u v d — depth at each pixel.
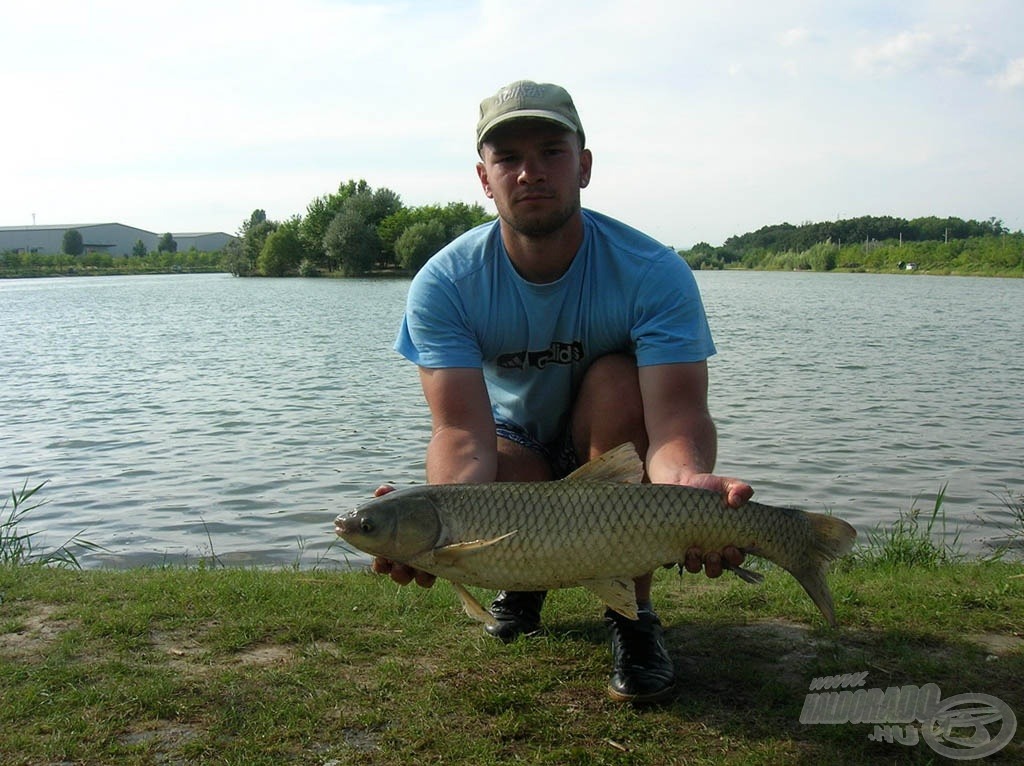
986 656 1.78
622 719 1.56
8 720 1.57
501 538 1.46
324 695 1.64
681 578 2.30
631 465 1.54
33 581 2.31
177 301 24.78
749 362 9.77
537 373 1.88
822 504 4.08
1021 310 18.62
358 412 6.90
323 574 2.41
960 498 4.17
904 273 46.78
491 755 1.46
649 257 1.78
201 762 1.46
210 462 5.12
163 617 2.02
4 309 21.47
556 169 1.68
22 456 5.34
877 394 7.47
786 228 70.62
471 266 1.83
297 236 48.75
